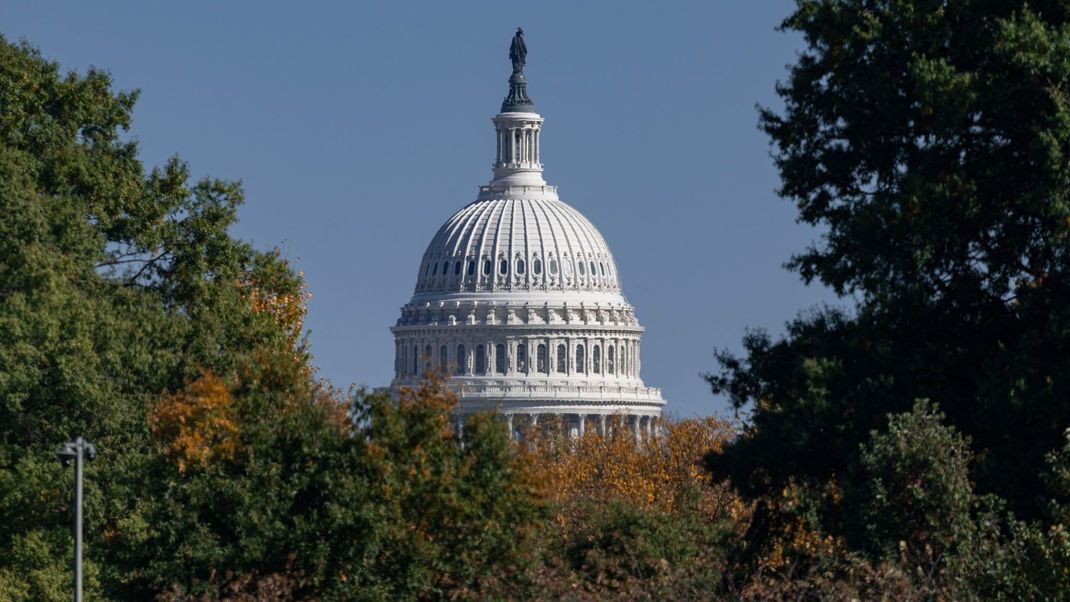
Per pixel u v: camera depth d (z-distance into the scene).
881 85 124.75
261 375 117.69
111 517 122.44
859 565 101.00
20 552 119.75
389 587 109.44
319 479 111.12
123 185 151.25
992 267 124.44
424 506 111.81
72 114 154.62
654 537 121.88
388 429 112.50
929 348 122.31
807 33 129.62
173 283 154.38
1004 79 118.75
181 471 112.12
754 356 137.50
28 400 126.19
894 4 123.94
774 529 131.75
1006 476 113.75
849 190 132.50
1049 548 93.25
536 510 117.38
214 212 157.12
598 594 112.81
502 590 110.38
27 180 134.12
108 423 125.94
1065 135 114.19
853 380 124.62
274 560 110.00
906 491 106.56
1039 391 114.81
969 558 98.69
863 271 124.62
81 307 127.81
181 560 112.19
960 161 122.56
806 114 131.50
